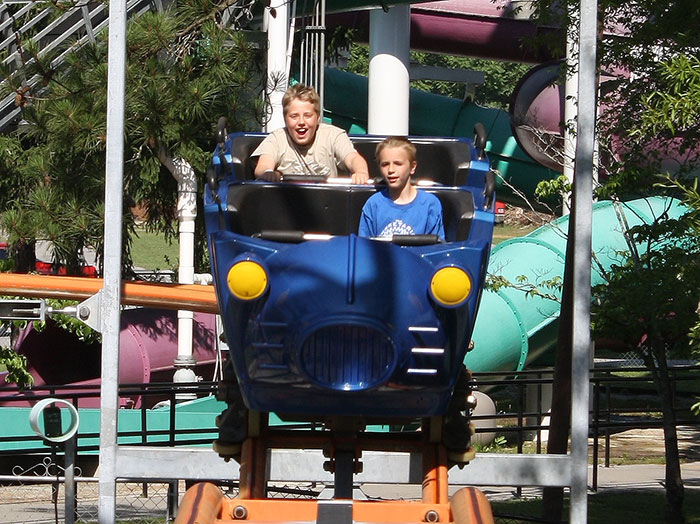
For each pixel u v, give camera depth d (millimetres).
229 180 20484
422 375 16125
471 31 66625
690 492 38750
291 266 15906
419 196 18656
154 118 45000
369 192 19078
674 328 31000
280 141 21234
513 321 51125
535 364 57344
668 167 49344
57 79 46531
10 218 47719
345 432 18703
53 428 22141
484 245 16438
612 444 52500
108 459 19688
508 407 62156
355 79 70000
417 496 37875
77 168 48250
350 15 62312
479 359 50812
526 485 19719
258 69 49188
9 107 48969
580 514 19453
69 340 59000
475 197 19469
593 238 50812
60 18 47844
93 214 47594
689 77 25969
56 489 29531
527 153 60500
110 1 19344
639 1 32438
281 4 46125
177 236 58312
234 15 51094
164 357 55219
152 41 45219
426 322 15977
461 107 68562
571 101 52344
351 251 15867
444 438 18891
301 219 19141
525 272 51500
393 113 56125
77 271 50719
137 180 49781
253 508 17266
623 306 31094
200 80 45156
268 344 16047
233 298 16047
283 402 16516
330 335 16000
